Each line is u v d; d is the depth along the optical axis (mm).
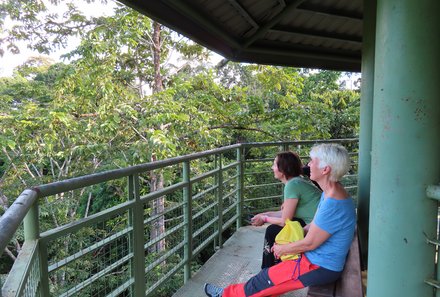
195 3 2377
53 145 7305
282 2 2693
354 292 1578
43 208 6410
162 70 9164
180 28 2477
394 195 1160
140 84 9188
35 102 8703
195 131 7926
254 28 3109
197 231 3021
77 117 7965
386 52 1148
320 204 1721
